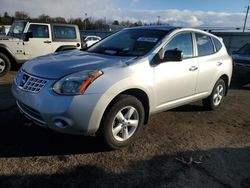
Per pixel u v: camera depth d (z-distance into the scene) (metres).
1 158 3.48
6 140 3.94
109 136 3.68
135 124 4.00
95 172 3.33
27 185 3.01
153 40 4.51
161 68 4.23
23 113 3.80
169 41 4.57
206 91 5.54
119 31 5.34
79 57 4.10
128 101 3.75
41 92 3.39
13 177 3.12
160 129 4.76
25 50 9.77
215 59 5.63
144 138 4.34
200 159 3.81
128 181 3.20
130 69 3.82
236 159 3.90
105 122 3.58
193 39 5.15
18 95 3.71
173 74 4.45
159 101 4.34
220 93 6.12
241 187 3.25
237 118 5.74
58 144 3.92
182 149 4.07
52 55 4.39
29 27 9.84
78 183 3.11
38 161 3.48
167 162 3.67
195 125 5.11
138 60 4.02
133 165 3.54
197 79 5.09
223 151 4.12
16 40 9.52
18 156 3.56
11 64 9.91
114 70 3.65
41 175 3.20
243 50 10.74
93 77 3.43
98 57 4.11
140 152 3.88
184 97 4.91
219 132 4.86
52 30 10.39
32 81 3.56
